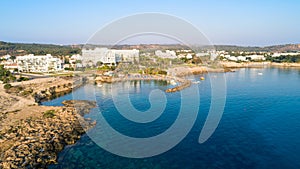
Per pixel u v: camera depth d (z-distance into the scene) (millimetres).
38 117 49906
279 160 32562
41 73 136000
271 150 35438
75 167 31281
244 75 131500
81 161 32781
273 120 48719
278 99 67562
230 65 188500
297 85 93750
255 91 79812
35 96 76375
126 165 31719
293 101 65188
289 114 52875
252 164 31672
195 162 32250
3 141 36156
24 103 64562
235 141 38438
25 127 42312
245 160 32656
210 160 32750
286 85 93812
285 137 40094
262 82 102875
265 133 41781
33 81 102875
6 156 30781
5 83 97562
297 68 176625
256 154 34281
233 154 34250
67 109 56219
